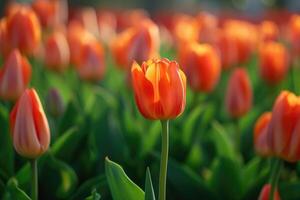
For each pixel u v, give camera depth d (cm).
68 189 292
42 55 559
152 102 212
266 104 445
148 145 335
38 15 526
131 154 347
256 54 691
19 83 321
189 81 377
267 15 1191
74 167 319
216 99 493
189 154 337
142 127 380
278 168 250
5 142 305
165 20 945
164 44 768
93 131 323
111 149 320
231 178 296
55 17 538
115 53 447
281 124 239
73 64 516
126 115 350
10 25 381
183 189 286
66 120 344
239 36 538
